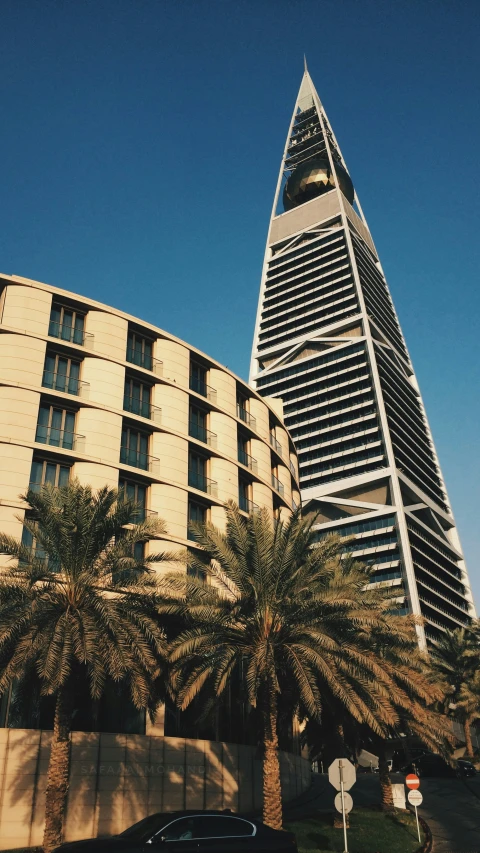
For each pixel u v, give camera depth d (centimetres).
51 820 2133
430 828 2925
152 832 1532
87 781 2822
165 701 3284
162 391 4175
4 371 3556
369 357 14825
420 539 12888
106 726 3069
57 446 3594
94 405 3747
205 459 4309
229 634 2516
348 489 13425
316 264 17562
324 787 4719
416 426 15588
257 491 4609
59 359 3834
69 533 2367
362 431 13950
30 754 2684
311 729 3262
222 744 3409
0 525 3184
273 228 19238
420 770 5159
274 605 2484
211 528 2627
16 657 2139
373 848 2372
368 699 2473
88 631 2184
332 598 2427
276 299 17525
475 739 8062
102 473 3600
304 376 15462
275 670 2436
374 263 18738
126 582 2439
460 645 6569
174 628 3173
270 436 5141
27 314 3778
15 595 2300
